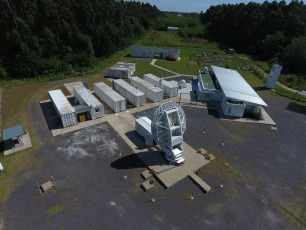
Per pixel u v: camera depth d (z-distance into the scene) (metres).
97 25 81.44
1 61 53.88
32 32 61.22
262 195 22.22
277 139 32.19
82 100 37.12
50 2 64.19
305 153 29.39
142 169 24.67
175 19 154.38
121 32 93.62
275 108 42.75
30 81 51.75
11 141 27.64
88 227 18.08
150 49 81.88
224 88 41.12
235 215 19.86
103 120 34.78
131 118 35.84
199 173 24.53
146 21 134.38
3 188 21.39
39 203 20.02
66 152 26.89
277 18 101.50
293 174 25.39
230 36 121.25
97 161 25.58
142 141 29.61
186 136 31.42
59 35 68.19
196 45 110.31
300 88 54.41
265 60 89.38
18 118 34.47
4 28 57.38
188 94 47.47
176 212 19.80
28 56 55.34
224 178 24.09
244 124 35.81
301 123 37.31
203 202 20.98
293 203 21.52
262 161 27.27
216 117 37.56
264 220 19.56
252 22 108.62
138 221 18.78
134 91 41.50
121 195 21.23
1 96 42.78
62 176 23.20
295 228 19.03
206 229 18.41
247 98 38.44
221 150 28.84
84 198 20.73
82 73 59.47
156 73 62.31
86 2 75.81
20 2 60.59
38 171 23.75
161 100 43.72
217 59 83.44
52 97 36.97
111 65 69.81
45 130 31.41
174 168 24.86
